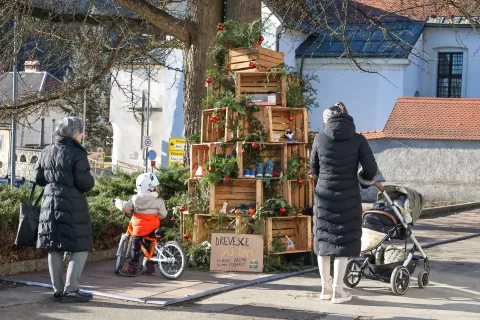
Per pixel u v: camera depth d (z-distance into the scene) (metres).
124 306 7.77
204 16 14.14
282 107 10.54
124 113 38.56
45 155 7.92
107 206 12.19
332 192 8.00
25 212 7.96
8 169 58.31
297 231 10.69
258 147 10.50
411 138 30.12
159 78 37.06
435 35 37.84
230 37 11.12
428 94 38.06
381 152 30.66
